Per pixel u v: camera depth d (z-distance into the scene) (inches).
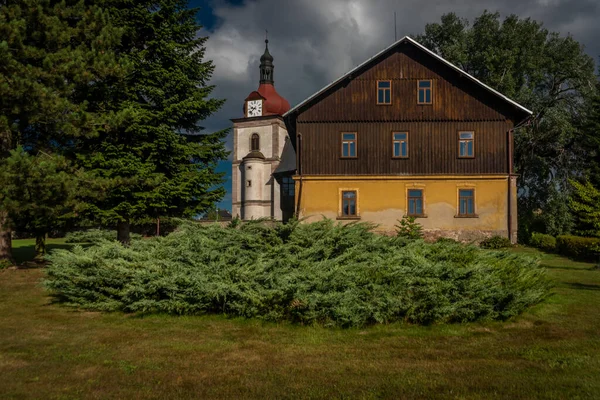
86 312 401.1
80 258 411.8
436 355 283.3
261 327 348.5
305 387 230.1
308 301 345.1
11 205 555.5
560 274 656.4
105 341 312.5
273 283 367.2
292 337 323.3
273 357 279.1
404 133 1109.7
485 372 251.1
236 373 251.0
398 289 359.6
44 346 300.0
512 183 1080.8
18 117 623.2
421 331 339.3
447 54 1551.4
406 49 1116.5
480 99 1098.7
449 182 1095.0
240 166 2322.8
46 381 238.4
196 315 382.3
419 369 257.0
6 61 553.6
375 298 350.9
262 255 421.4
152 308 386.9
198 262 414.3
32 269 682.8
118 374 248.7
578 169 1370.6
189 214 862.5
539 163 1406.3
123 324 358.6
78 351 289.6
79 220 824.3
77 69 614.2
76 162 750.5
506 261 445.7
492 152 1091.3
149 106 829.2
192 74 896.9
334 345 305.0
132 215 812.6
